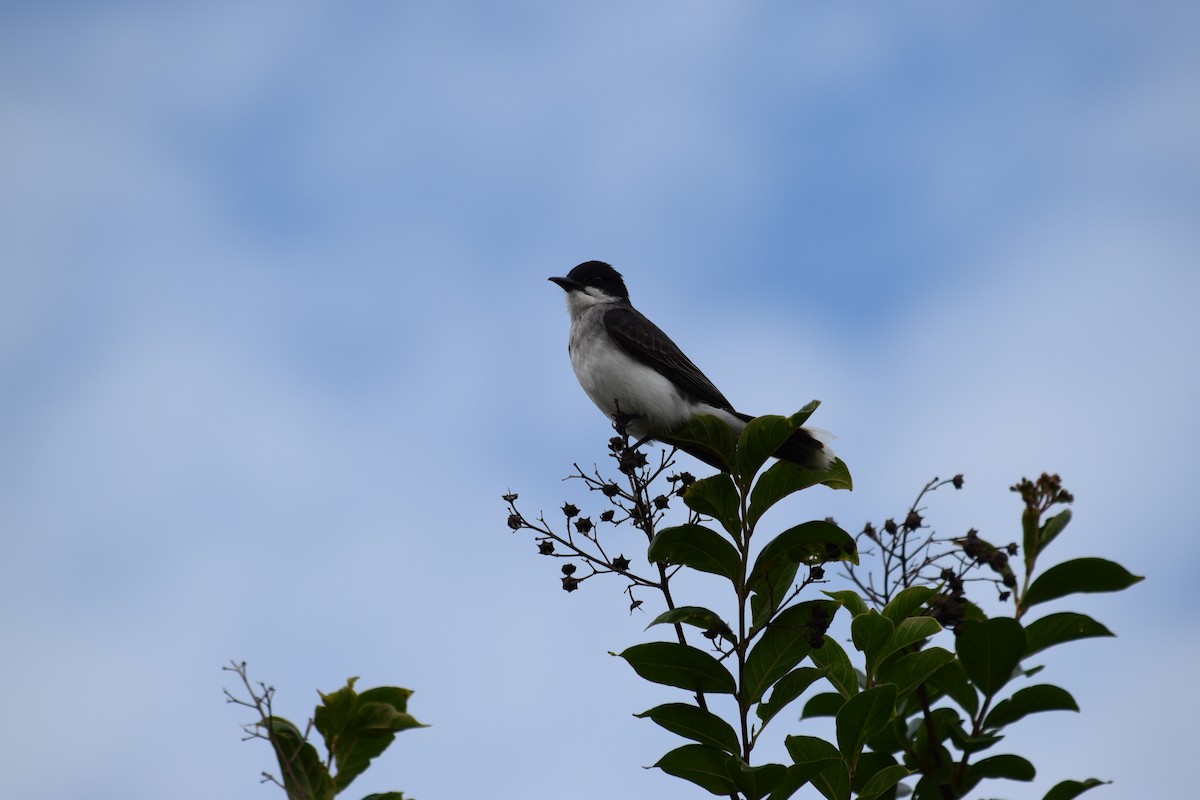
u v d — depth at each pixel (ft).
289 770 20.11
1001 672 23.20
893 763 24.34
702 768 23.98
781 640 25.85
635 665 25.22
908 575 26.58
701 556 26.40
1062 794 22.16
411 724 20.84
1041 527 25.20
